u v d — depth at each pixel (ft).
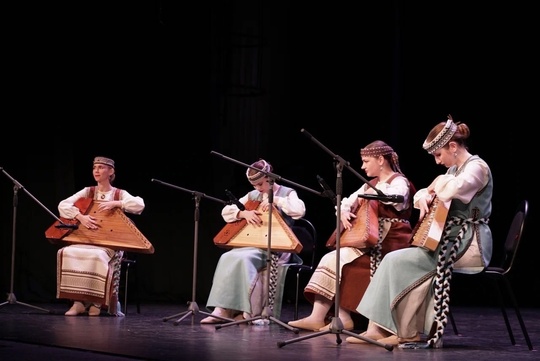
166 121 28.86
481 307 27.32
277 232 20.26
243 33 29.14
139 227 29.12
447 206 16.22
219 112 28.86
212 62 28.78
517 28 27.27
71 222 22.29
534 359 14.67
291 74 29.63
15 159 27.58
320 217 29.27
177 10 28.53
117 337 16.97
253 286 20.18
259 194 21.27
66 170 27.63
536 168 27.43
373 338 16.66
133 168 28.91
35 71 27.50
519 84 27.40
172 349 15.21
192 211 28.81
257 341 16.71
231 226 20.97
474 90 27.99
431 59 28.48
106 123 28.53
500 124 27.73
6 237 27.68
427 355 14.96
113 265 21.97
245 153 29.12
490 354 15.28
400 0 28.55
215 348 15.46
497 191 27.91
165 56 28.71
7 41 27.27
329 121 29.32
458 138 16.62
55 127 27.63
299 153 29.58
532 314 24.67
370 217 18.71
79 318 20.99
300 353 14.93
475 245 16.33
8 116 27.45
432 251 16.34
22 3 27.27
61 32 27.61
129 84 28.63
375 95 28.76
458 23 28.09
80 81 27.96
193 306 20.01
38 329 18.17
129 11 28.43
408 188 18.93
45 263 27.58
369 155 19.17
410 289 16.25
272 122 29.48
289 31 29.66
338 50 29.22
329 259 18.99
